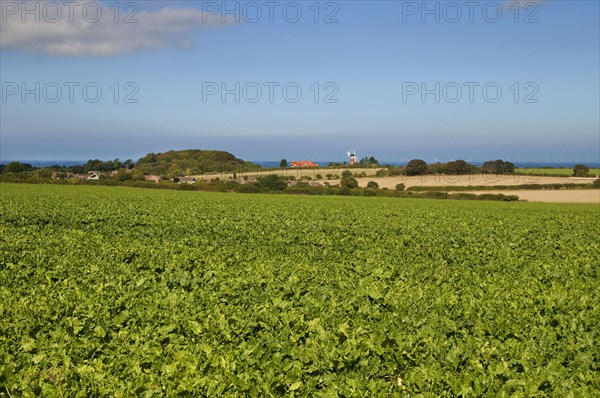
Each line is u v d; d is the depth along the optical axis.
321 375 7.79
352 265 16.39
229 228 25.66
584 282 14.09
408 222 30.20
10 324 9.53
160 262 15.51
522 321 9.95
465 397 7.00
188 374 7.53
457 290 13.10
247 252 18.70
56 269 14.38
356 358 8.08
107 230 24.27
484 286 13.22
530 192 73.75
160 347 8.54
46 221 27.80
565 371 7.76
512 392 7.11
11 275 13.74
